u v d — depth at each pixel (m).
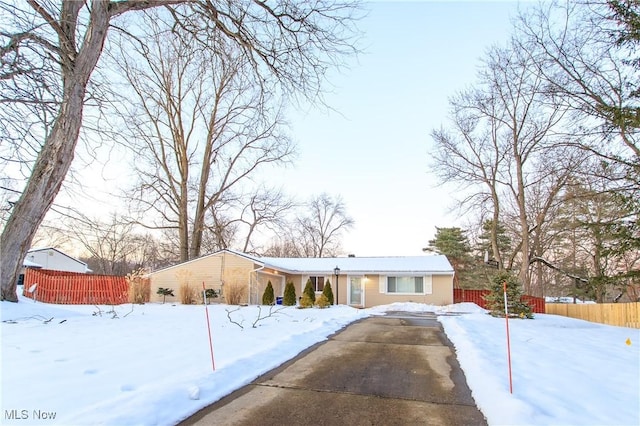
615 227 13.34
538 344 8.10
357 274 25.03
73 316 10.63
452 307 21.44
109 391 4.07
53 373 4.67
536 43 15.20
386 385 4.93
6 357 5.46
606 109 12.20
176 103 24.19
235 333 8.55
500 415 3.68
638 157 12.50
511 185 24.44
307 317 12.84
